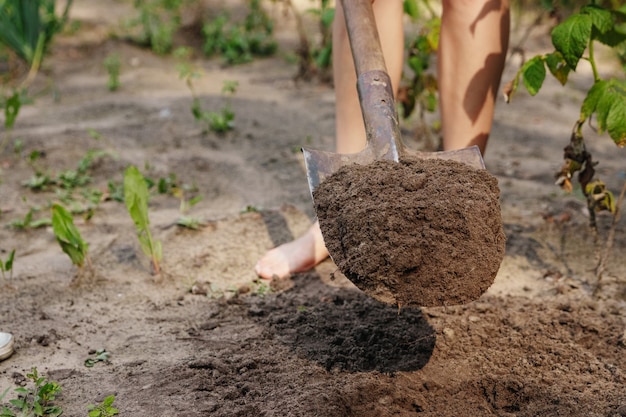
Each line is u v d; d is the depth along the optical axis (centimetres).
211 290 208
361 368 181
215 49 429
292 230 232
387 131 178
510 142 297
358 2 186
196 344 189
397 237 163
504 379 178
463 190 168
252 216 238
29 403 173
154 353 186
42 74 373
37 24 381
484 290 164
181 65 379
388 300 162
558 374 180
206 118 299
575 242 228
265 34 443
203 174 266
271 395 173
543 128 313
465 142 208
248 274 215
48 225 236
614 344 189
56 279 212
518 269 216
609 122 189
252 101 339
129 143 287
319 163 179
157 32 422
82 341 190
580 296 205
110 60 378
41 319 197
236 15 495
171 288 210
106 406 169
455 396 177
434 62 393
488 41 202
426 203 165
